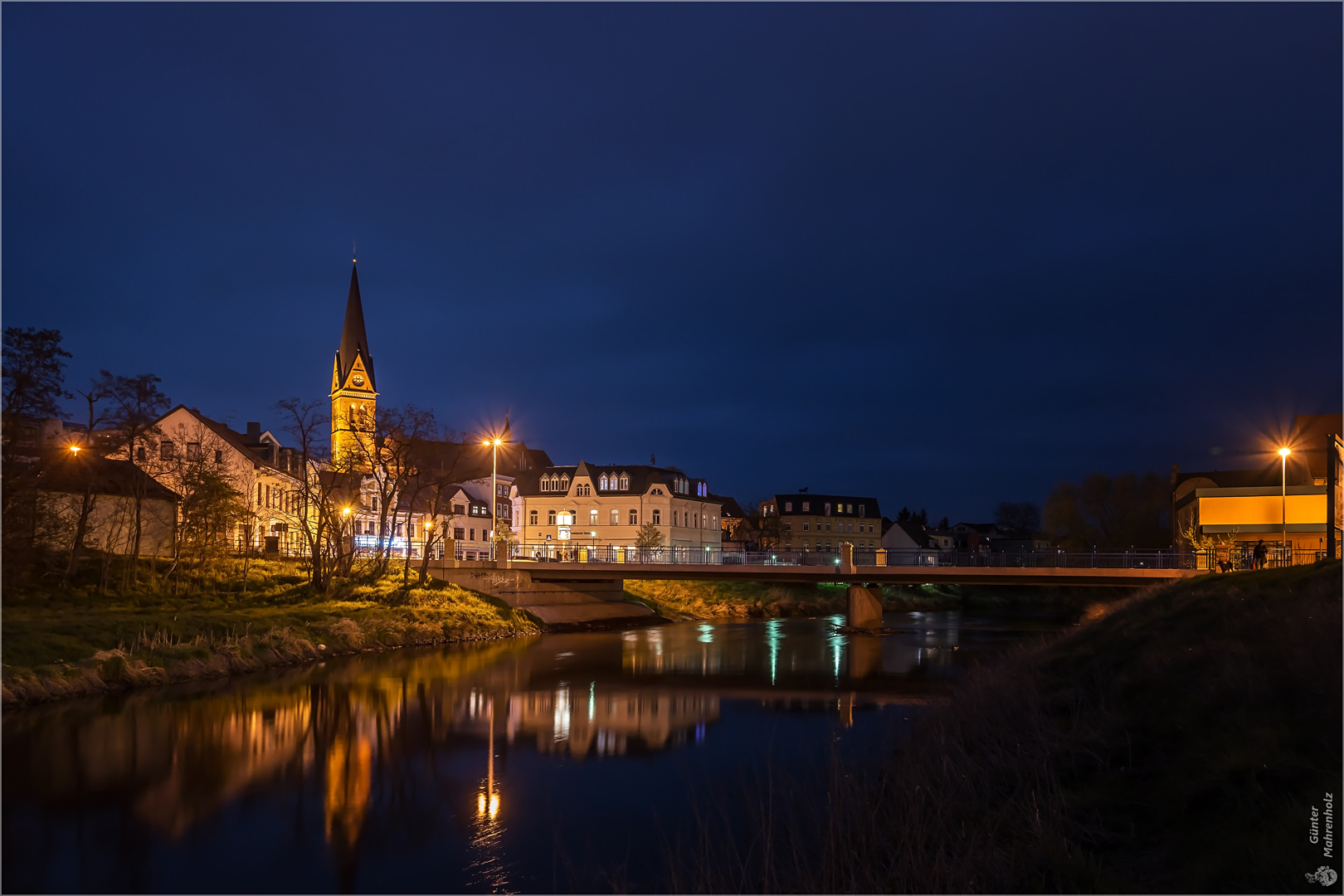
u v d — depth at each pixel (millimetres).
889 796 14195
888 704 28078
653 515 98062
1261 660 13797
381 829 15852
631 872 13492
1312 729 11211
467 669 36688
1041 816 11695
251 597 47375
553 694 30328
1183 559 49906
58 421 44594
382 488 58281
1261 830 9609
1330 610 14359
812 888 11109
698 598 76062
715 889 11859
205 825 16125
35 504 40219
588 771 19594
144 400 46469
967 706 18531
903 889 10578
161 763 20266
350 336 101125
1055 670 19547
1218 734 12195
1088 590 81750
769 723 24797
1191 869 9500
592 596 66938
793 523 135125
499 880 13484
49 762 20234
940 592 88312
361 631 43594
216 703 27609
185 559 50531
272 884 13484
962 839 11812
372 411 101125
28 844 15180
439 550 73562
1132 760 12844
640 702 28594
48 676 27547
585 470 100938
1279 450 45844
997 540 159875
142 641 33281
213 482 51094
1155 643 17844
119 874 13898
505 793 17906
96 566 46375
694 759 20531
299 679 32688
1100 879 9812
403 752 21500
